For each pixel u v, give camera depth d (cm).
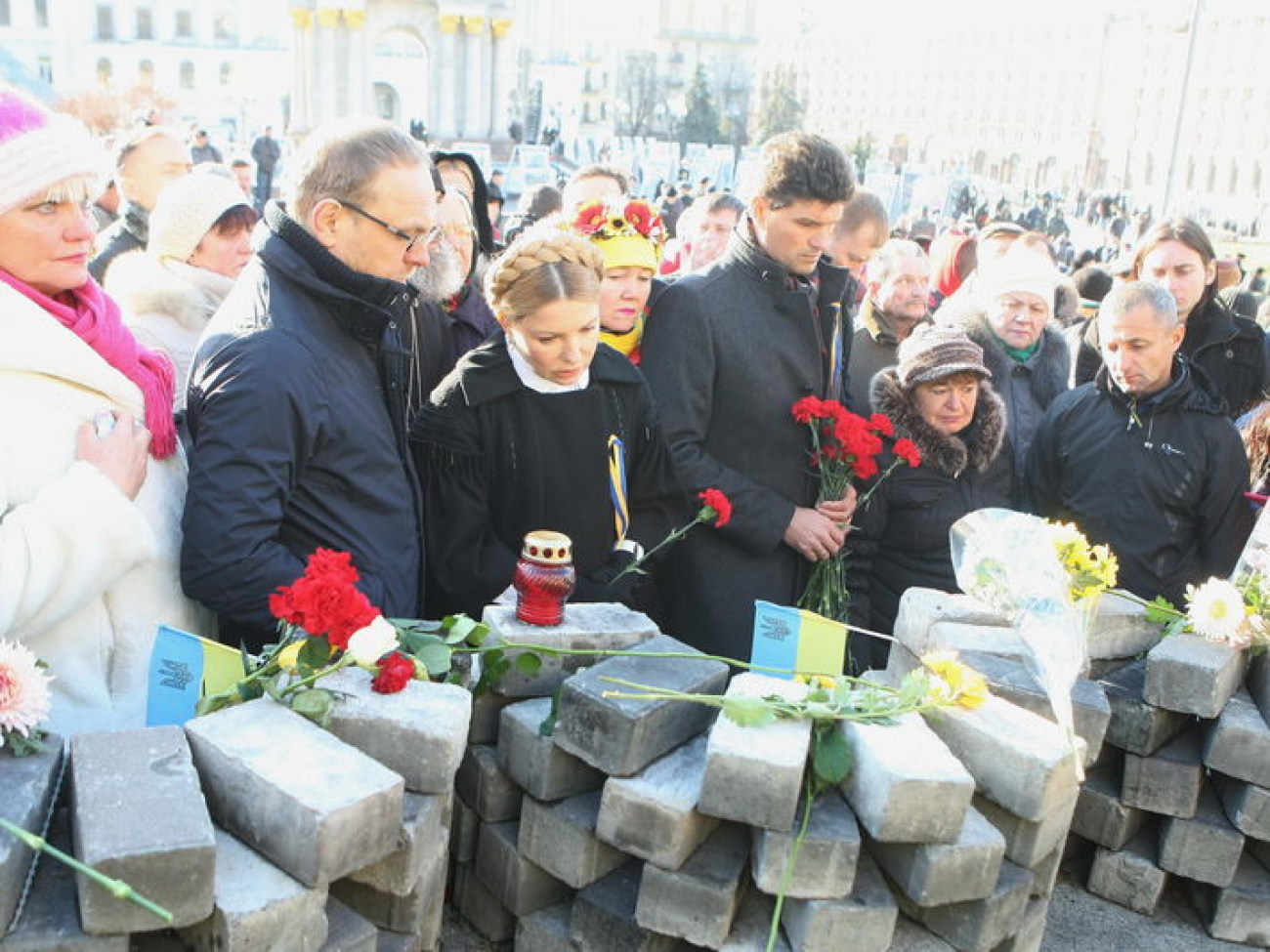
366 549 218
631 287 300
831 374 309
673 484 269
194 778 150
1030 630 206
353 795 150
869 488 323
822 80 10194
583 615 214
